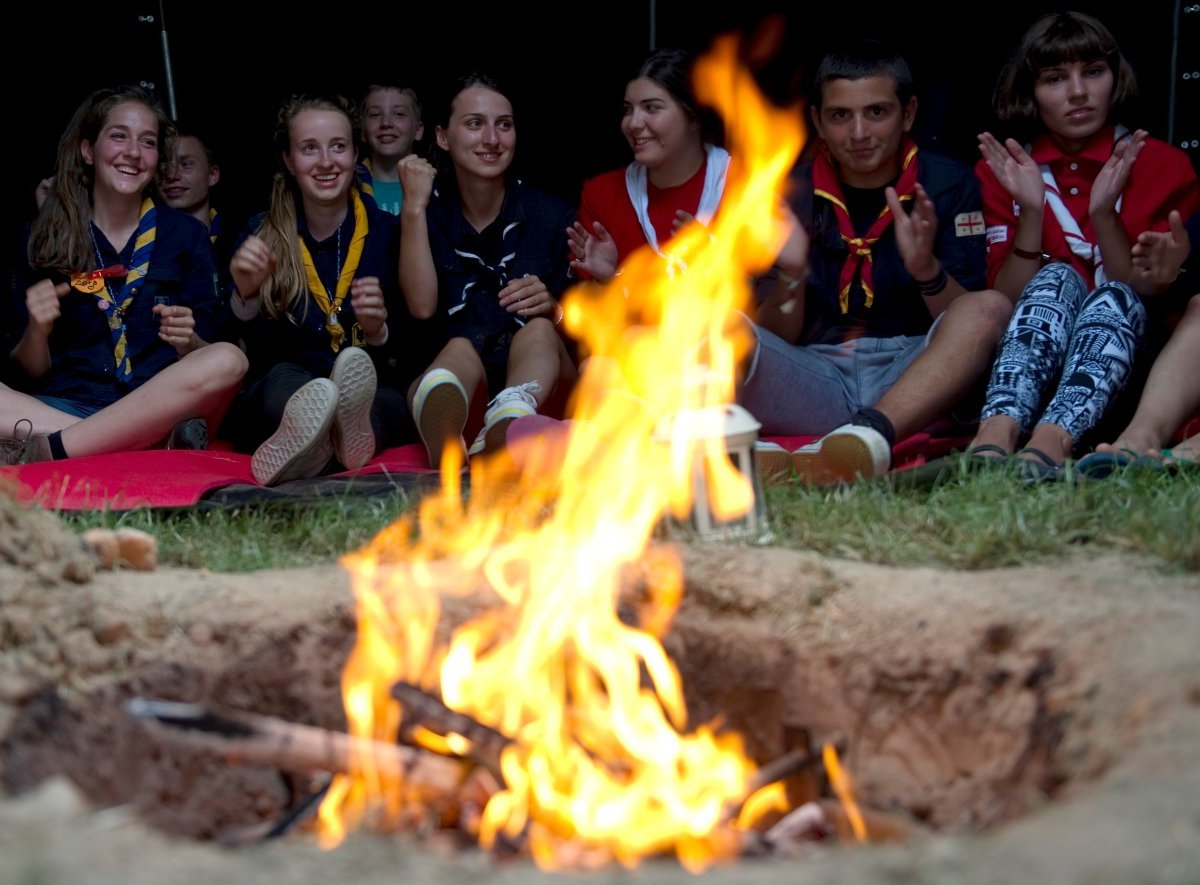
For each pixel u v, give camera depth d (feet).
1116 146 16.24
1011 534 10.84
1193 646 8.07
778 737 9.97
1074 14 16.35
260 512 12.93
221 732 7.88
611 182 17.93
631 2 23.07
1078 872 5.36
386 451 17.13
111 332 17.58
